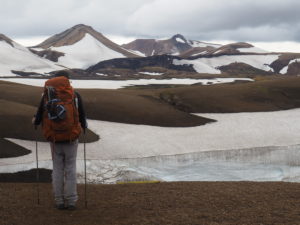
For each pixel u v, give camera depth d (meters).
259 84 53.50
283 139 31.11
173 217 6.94
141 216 7.04
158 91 49.16
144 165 23.84
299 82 53.91
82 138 27.62
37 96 39.47
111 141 28.27
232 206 7.55
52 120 7.03
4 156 21.91
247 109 43.38
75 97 7.24
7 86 43.53
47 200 8.17
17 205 7.71
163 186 9.50
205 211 7.26
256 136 31.86
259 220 6.68
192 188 9.20
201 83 105.81
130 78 147.00
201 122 36.84
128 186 9.55
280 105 45.66
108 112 36.59
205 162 25.33
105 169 21.56
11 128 26.23
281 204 7.61
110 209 7.50
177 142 29.27
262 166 24.67
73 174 7.41
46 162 21.16
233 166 24.55
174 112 38.91
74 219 6.91
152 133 31.77
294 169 24.17
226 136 31.70
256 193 8.55
